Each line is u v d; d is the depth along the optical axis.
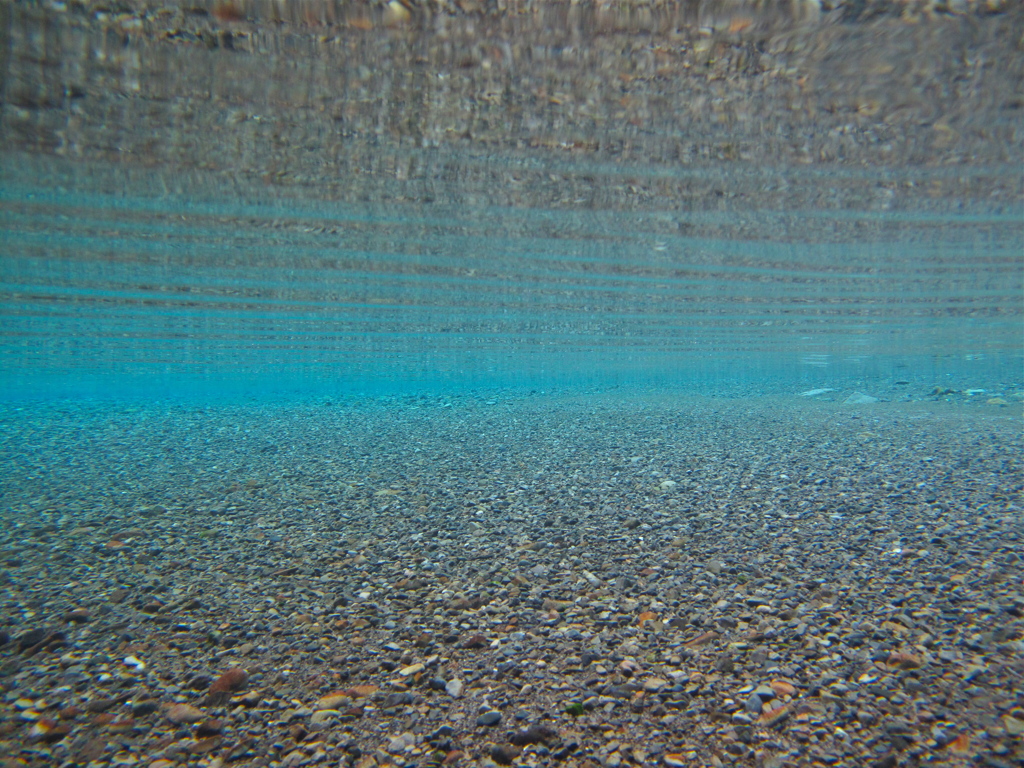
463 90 3.84
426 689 1.88
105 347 13.45
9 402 14.90
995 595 2.33
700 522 3.46
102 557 3.20
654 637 2.14
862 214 6.12
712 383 17.27
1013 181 5.33
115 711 1.81
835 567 2.69
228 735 1.69
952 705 1.67
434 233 6.53
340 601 2.55
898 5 3.16
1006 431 6.39
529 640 2.16
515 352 15.60
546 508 3.91
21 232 6.28
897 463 4.88
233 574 2.91
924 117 4.27
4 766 1.57
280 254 7.16
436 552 3.13
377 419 9.22
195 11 3.08
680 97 3.98
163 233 6.38
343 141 4.46
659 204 5.78
